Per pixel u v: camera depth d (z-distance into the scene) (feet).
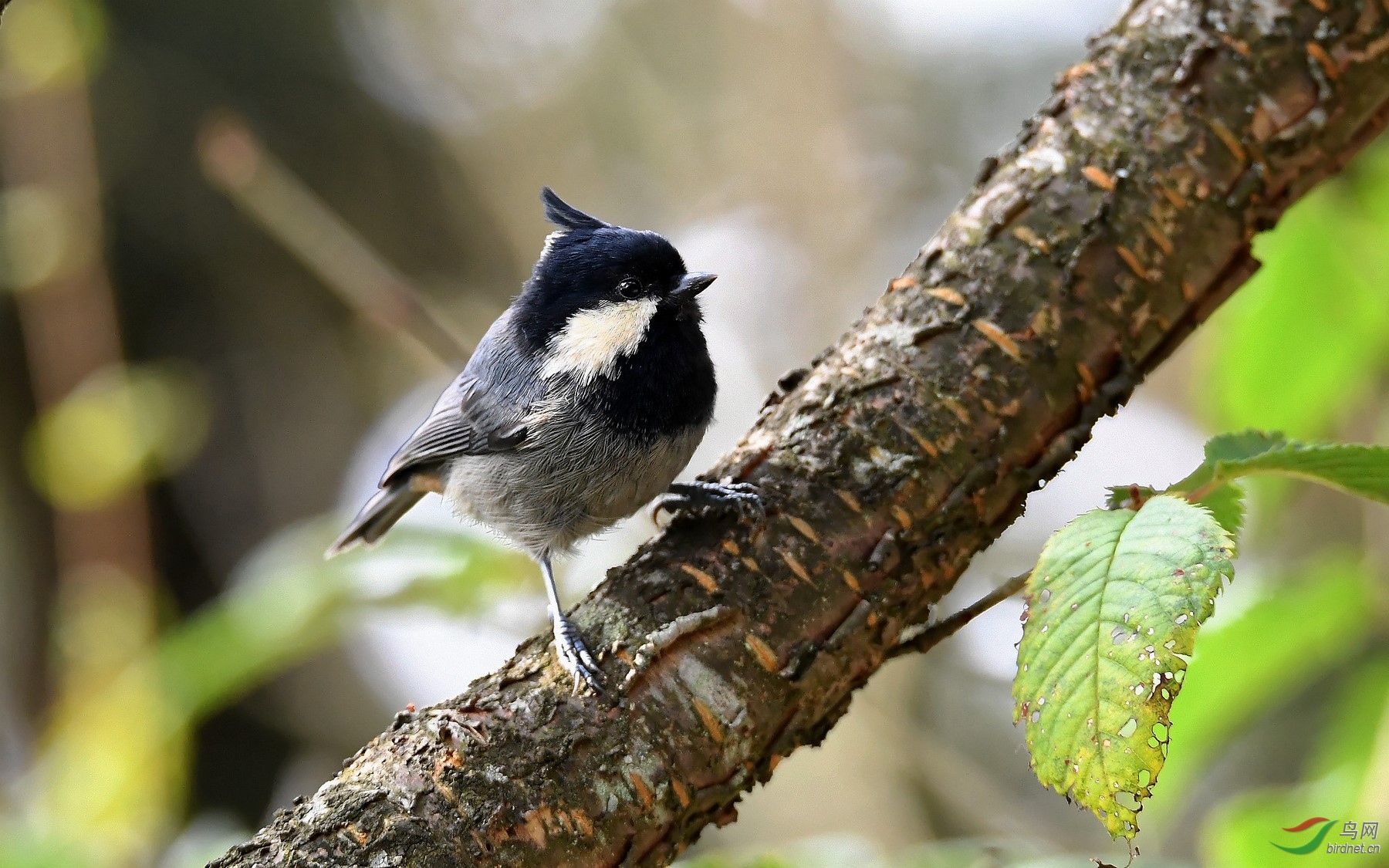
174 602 48.19
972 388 17.03
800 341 50.90
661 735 15.40
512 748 15.11
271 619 23.71
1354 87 17.51
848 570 16.55
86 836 23.73
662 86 57.47
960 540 17.02
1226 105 17.40
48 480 33.37
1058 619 12.72
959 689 48.42
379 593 23.93
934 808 39.93
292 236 30.42
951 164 53.98
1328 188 21.30
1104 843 33.96
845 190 52.13
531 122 58.13
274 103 52.47
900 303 18.08
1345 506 34.22
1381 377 25.73
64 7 32.99
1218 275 17.60
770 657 16.06
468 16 58.18
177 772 27.81
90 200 36.94
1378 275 20.21
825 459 17.11
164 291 50.55
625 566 17.33
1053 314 17.16
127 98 48.55
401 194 55.52
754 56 54.65
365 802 14.55
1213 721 19.29
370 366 55.98
